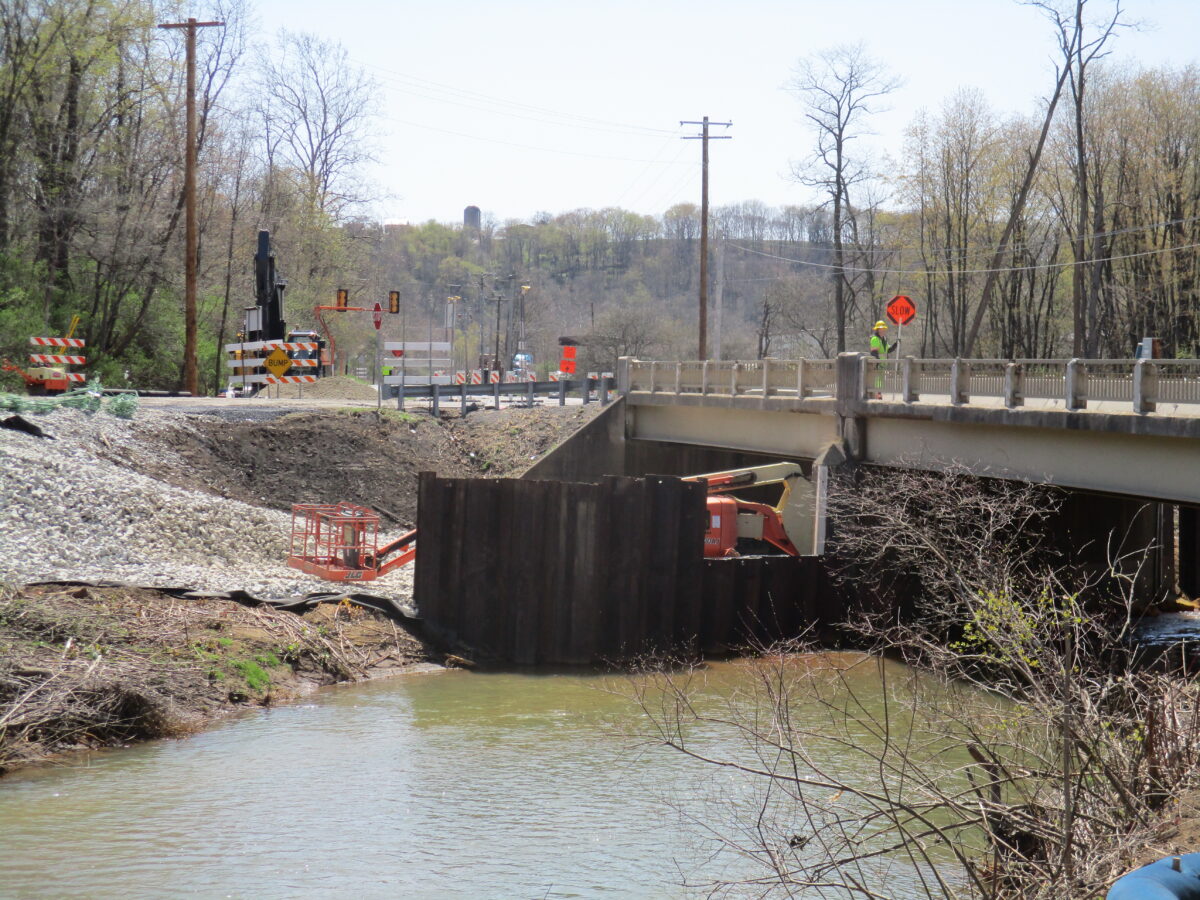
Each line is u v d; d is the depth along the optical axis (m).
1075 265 49.31
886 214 66.62
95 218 47.53
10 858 11.37
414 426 36.62
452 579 22.09
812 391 27.59
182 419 31.25
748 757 15.02
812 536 26.91
